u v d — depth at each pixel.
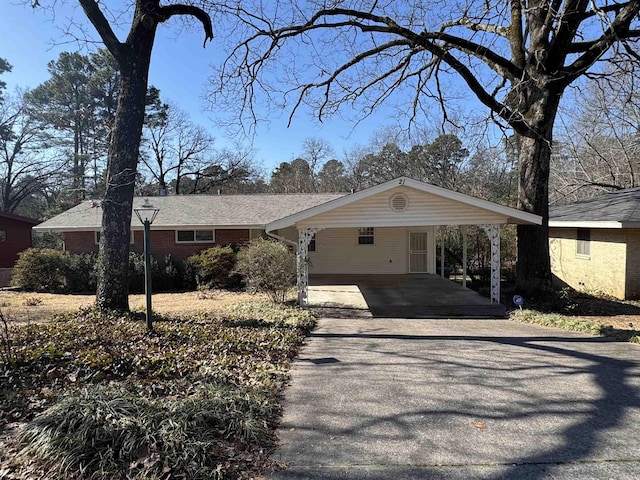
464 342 6.86
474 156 25.56
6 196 31.86
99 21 7.45
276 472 2.93
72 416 3.23
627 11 9.15
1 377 4.32
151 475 2.76
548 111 10.78
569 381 4.80
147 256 6.59
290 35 11.19
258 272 10.95
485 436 3.45
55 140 31.61
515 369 5.29
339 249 17.92
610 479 2.81
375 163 38.53
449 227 19.23
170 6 8.10
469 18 11.07
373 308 10.23
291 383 4.80
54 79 31.19
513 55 11.09
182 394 4.18
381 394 4.43
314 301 11.16
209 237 18.00
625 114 17.08
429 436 3.46
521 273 11.27
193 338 6.39
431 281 15.29
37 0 8.02
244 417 3.56
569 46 10.47
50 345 5.23
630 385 4.66
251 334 6.89
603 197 14.65
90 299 13.64
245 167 38.00
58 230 17.41
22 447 3.12
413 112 14.16
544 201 11.03
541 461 3.05
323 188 43.25
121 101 7.82
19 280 15.74
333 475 2.88
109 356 5.01
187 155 36.34
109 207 7.79
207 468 2.87
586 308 10.23
